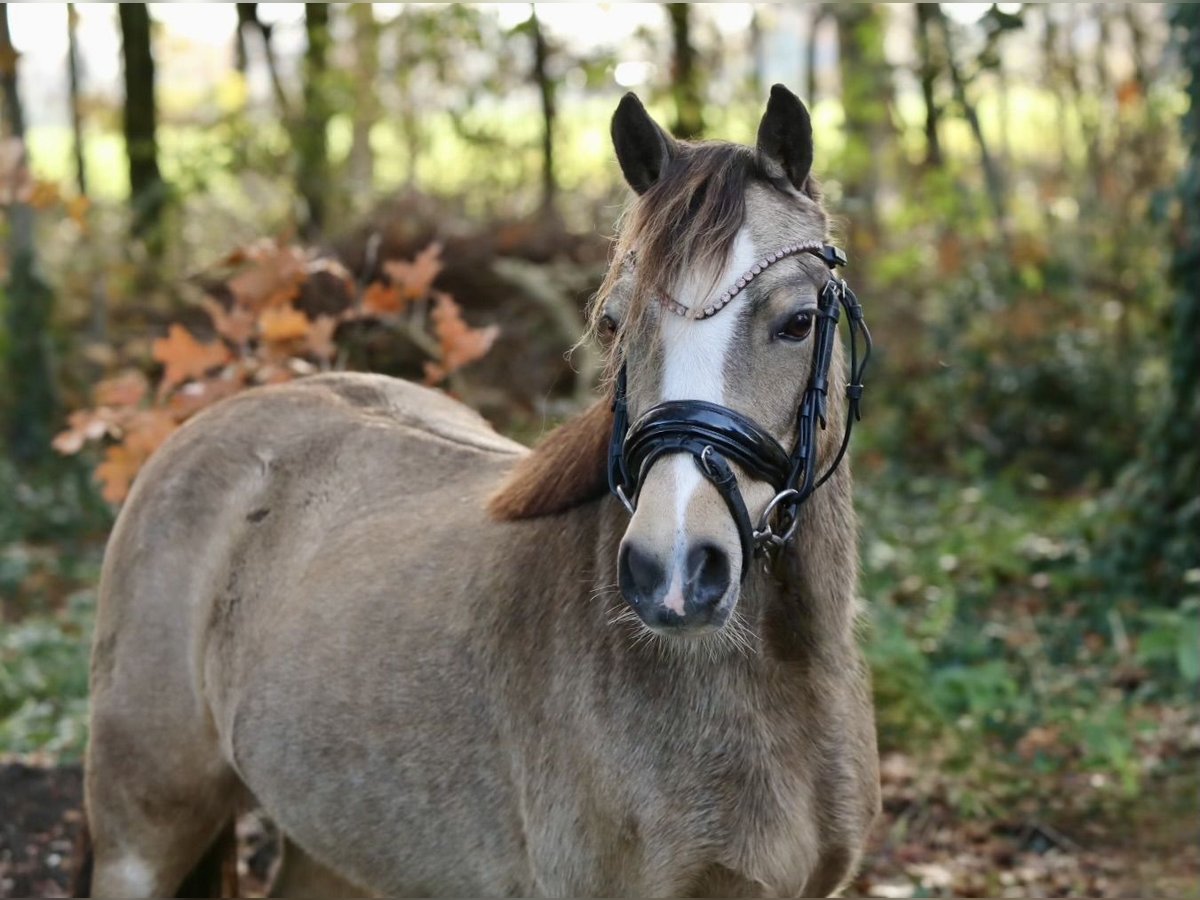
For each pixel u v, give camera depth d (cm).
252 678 290
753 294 218
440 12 1156
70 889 331
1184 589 630
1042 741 496
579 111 1436
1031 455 901
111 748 312
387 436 315
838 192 984
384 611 273
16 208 991
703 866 232
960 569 682
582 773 238
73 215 579
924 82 1088
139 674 310
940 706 506
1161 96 1055
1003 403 930
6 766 432
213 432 328
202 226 1232
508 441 336
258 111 1293
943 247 988
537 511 259
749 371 216
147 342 963
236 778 320
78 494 870
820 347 228
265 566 305
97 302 1045
